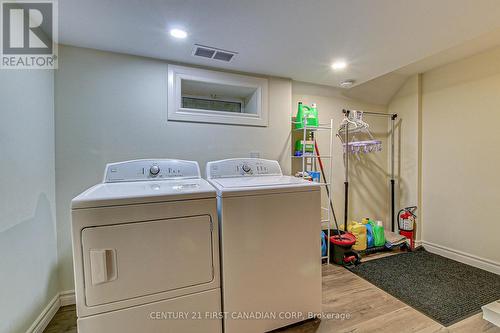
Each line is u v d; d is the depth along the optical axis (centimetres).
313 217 160
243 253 140
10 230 121
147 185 155
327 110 290
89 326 112
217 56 199
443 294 188
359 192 314
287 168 253
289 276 152
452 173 258
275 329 150
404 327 152
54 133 171
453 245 258
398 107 313
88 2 130
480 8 136
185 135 212
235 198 138
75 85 179
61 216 175
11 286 121
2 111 117
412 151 295
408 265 242
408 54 196
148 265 122
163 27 157
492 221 226
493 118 225
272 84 245
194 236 131
